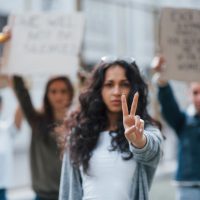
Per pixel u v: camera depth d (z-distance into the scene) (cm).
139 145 336
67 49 591
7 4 1357
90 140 373
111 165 360
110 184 358
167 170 1330
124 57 386
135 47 1363
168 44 556
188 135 578
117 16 1334
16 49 593
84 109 387
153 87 588
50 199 555
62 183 388
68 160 384
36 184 560
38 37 595
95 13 1337
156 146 346
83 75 586
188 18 557
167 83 571
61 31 596
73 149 375
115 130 371
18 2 1327
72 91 580
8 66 590
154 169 368
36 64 591
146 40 1368
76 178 379
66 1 1278
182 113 590
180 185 581
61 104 570
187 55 554
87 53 1347
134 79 376
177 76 554
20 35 595
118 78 374
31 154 566
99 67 383
